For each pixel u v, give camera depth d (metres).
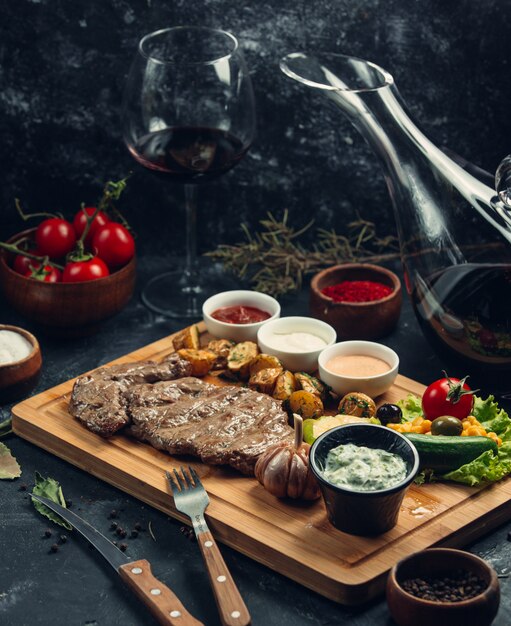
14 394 1.37
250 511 1.23
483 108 1.53
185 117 1.44
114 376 1.35
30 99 1.54
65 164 1.58
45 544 1.23
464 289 1.31
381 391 1.35
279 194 1.60
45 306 1.42
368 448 1.22
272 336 1.41
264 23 1.52
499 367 1.33
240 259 1.55
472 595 1.13
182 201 1.60
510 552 1.22
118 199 1.60
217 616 1.16
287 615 1.16
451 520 1.22
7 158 1.57
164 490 1.25
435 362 1.43
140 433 1.30
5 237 1.60
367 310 1.43
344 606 1.17
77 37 1.52
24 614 1.17
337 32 1.52
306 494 1.23
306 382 1.34
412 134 1.32
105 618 1.16
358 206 1.59
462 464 1.25
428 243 1.33
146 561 1.18
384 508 1.18
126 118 1.45
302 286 1.57
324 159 1.57
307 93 1.54
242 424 1.29
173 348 1.43
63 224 1.47
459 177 1.32
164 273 1.59
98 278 1.43
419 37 1.51
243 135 1.46
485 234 1.31
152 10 1.52
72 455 1.30
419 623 1.11
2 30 1.51
